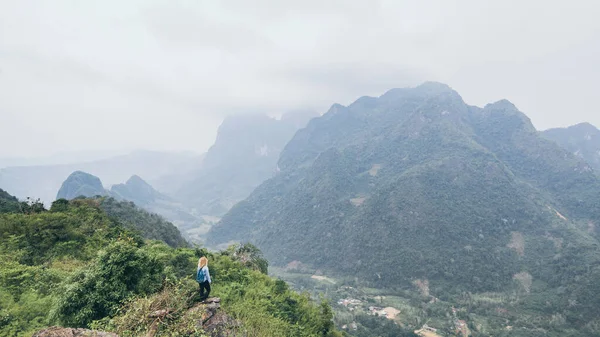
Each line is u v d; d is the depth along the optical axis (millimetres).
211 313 11023
